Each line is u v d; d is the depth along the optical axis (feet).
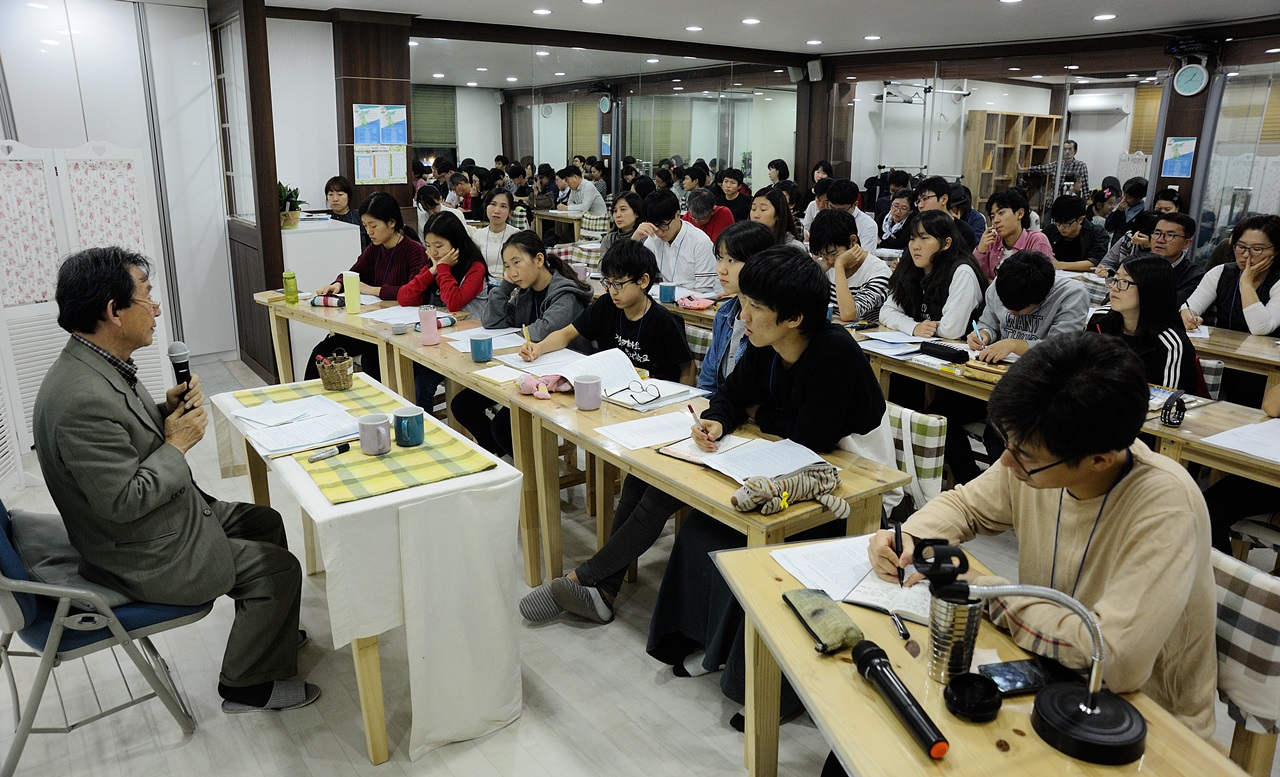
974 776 3.33
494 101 28.84
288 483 6.26
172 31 17.48
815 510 5.96
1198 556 3.83
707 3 19.27
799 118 30.60
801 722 7.00
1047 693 3.68
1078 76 23.68
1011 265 10.34
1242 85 20.51
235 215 18.42
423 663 6.35
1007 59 25.21
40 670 5.94
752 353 7.35
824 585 4.84
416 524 6.04
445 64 27.07
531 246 10.91
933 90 27.22
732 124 29.37
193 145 18.15
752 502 5.82
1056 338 3.76
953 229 12.03
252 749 6.71
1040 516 4.50
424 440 7.23
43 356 12.83
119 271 6.13
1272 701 4.26
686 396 8.52
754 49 28.25
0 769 6.40
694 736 6.86
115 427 5.93
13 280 12.24
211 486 11.86
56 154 12.54
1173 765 3.37
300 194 21.72
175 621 6.37
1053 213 18.84
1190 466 10.02
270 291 14.90
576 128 27.20
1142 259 9.05
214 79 18.13
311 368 14.02
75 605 5.99
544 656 7.97
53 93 16.44
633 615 8.71
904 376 11.88
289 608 7.05
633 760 6.58
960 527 5.02
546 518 8.79
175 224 18.20
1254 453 7.27
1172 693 4.30
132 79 17.21
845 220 13.00
